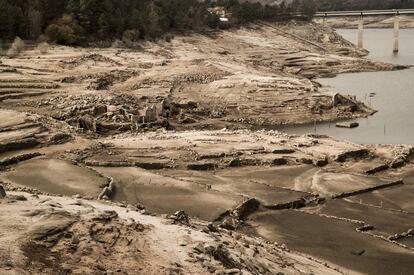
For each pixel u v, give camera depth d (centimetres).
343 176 7794
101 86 13500
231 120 12300
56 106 10900
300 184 7419
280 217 6247
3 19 15975
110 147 8456
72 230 3375
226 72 15825
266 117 12569
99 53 16712
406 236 5903
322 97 13300
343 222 6156
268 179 7569
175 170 7700
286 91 13775
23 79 12531
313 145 9106
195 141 8975
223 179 7438
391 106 13838
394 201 7006
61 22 17262
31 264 2872
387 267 5006
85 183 6594
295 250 5269
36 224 3359
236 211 6094
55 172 6975
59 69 14300
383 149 9219
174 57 18125
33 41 16675
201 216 5900
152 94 13075
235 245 4019
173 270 3131
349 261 5097
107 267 3034
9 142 7706
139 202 6262
